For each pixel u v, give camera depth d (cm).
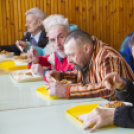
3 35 457
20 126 96
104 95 135
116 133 87
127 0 516
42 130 91
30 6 463
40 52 299
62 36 203
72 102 131
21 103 131
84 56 146
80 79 171
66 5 479
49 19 212
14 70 247
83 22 491
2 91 160
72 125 96
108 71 136
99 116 92
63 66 217
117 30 517
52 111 115
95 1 493
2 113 113
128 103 110
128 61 210
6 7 453
